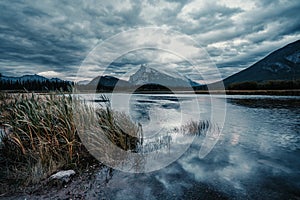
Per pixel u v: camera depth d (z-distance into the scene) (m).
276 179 3.03
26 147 3.94
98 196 2.56
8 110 5.24
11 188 2.73
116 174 3.26
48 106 4.31
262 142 5.24
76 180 3.02
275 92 30.58
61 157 3.61
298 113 10.95
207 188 2.75
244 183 2.91
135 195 2.58
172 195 2.57
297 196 2.53
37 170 3.14
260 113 10.97
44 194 2.60
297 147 4.78
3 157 3.69
